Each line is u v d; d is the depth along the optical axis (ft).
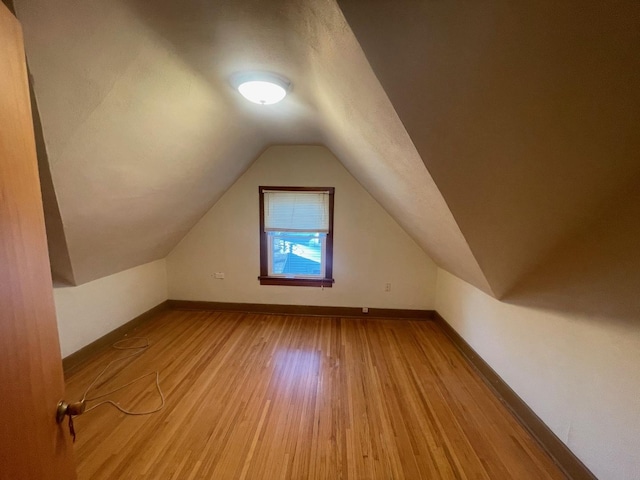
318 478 5.19
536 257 5.97
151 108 5.43
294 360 9.12
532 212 4.99
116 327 10.32
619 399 4.48
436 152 4.22
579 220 5.04
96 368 8.51
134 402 7.07
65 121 4.40
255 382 7.95
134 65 4.47
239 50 4.71
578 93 3.37
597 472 4.80
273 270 13.09
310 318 12.57
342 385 7.88
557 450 5.57
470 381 8.16
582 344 5.17
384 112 4.17
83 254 7.66
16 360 2.17
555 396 5.74
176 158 7.37
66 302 8.38
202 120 6.86
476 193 4.77
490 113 3.70
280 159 12.21
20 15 3.15
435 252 10.06
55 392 2.63
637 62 3.01
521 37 3.00
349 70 3.95
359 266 12.55
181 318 12.34
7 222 2.12
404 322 12.28
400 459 5.59
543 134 3.84
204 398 7.25
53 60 3.66
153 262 12.32
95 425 6.29
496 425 6.52
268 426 6.37
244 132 8.99
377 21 3.01
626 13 2.69
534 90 3.42
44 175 4.97
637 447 4.20
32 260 2.38
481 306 8.71
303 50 4.44
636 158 3.92
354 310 12.78
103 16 3.61
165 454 5.59
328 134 9.24
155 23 3.99
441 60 3.27
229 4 3.63
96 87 4.33
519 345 6.89
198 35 4.30
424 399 7.36
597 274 4.93
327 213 12.35
